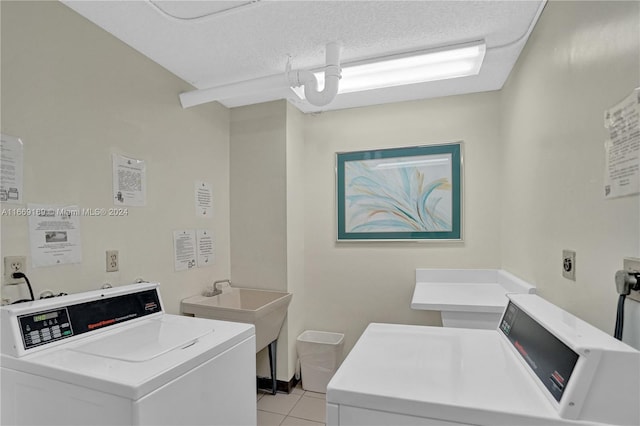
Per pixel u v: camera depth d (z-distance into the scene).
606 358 0.74
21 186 1.39
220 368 1.34
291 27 1.76
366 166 2.86
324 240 2.95
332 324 2.91
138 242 1.95
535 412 0.76
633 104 0.92
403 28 1.77
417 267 2.71
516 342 1.12
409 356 1.09
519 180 2.04
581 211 1.24
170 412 1.09
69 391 1.08
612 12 1.03
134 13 1.63
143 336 1.40
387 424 0.85
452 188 2.64
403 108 2.77
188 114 2.38
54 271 1.50
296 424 2.21
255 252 2.75
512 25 1.74
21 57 1.40
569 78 1.33
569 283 1.35
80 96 1.64
